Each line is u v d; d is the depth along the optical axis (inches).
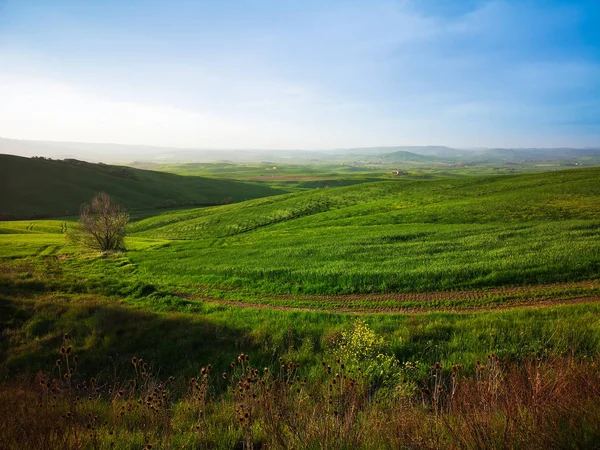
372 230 1688.0
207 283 1069.8
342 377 284.0
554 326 454.6
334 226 1999.3
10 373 511.5
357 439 203.2
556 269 818.2
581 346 401.1
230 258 1392.7
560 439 177.9
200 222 2859.3
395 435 206.8
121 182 5378.9
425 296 795.4
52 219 3860.7
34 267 1317.7
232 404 324.5
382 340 464.1
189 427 279.6
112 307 728.3
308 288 919.0
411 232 1467.8
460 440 184.5
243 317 692.1
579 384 239.1
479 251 1058.1
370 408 274.5
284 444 203.5
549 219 1569.9
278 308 815.1
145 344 580.7
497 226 1457.9
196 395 341.4
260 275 1053.2
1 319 671.8
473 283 819.4
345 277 930.1
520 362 379.6
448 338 485.1
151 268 1334.9
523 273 819.4
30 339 608.7
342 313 718.5
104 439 243.1
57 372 506.3
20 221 3484.3
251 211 2933.1
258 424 254.2
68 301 835.4
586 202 1792.6
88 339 592.1
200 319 673.0
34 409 283.1
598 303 579.2
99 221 1812.3
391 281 881.5
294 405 261.7
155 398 297.9
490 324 504.7
